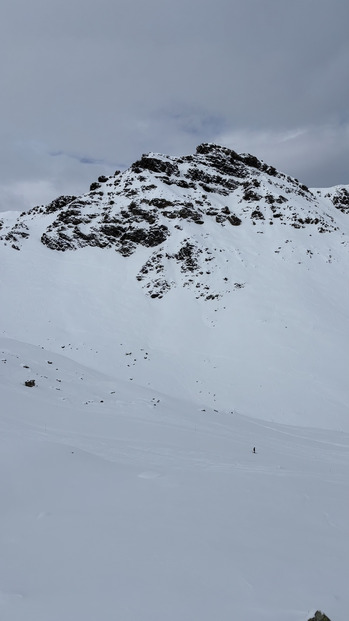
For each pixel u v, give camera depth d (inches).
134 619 146.0
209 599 163.0
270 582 181.5
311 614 155.3
